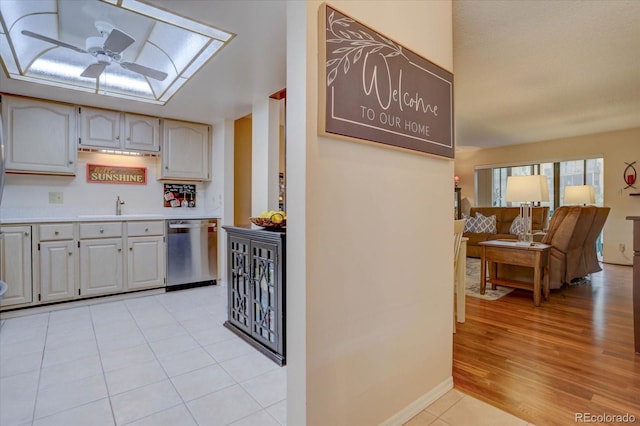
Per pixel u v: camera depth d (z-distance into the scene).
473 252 6.04
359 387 1.40
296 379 1.25
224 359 2.17
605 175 5.69
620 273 4.85
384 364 1.50
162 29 2.40
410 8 1.60
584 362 2.12
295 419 1.26
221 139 4.10
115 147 3.63
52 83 2.89
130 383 1.87
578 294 3.75
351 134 1.31
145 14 1.93
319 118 1.22
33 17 2.24
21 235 2.94
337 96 1.26
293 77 1.26
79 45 2.64
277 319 2.14
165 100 3.38
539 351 2.29
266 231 2.26
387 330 1.51
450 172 1.87
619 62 3.01
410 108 1.56
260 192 3.49
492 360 2.16
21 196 3.35
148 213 4.10
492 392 1.81
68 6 2.16
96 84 3.04
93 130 3.51
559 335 2.56
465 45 2.69
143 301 3.42
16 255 2.92
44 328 2.66
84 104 3.44
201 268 3.99
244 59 2.49
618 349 2.31
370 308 1.44
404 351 1.59
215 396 1.76
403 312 1.59
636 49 2.77
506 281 3.83
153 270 3.65
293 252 1.26
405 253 1.60
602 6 2.16
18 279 2.93
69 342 2.40
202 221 3.99
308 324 1.22
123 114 3.69
